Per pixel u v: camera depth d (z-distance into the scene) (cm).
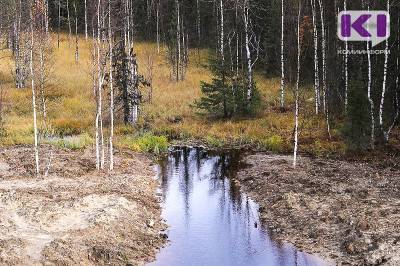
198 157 2638
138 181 2042
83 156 2384
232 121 3322
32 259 1215
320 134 2798
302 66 4244
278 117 3259
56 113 3553
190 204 1834
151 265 1307
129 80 3225
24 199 1620
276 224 1599
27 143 2719
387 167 2108
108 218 1516
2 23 4578
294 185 1920
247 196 1934
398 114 2794
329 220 1532
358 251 1311
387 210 1539
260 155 2572
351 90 2506
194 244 1452
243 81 3562
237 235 1517
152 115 3534
